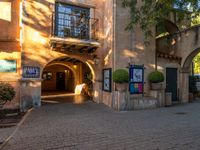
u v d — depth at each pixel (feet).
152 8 22.52
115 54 38.14
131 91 39.42
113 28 38.40
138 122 25.64
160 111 33.96
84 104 39.83
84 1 40.55
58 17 38.45
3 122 25.94
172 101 45.44
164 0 20.35
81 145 17.20
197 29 42.68
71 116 29.17
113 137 19.36
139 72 40.47
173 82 45.68
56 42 34.94
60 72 72.95
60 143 17.70
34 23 36.55
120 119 27.40
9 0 36.83
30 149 16.35
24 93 35.53
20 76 35.91
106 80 40.37
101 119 27.35
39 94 36.55
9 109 34.94
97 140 18.49
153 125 24.09
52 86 71.97
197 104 42.91
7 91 29.14
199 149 16.20
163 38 50.31
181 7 21.16
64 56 39.27
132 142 17.94
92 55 41.65
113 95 36.45
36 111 32.50
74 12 40.09
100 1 42.24
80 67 57.36
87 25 40.86
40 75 36.78
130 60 39.65
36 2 36.78
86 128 22.62
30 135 19.99
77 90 58.54
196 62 76.69
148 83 41.24
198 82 65.10
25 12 35.88
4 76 35.40
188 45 44.62
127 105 34.99
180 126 23.61
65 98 47.85
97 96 41.98
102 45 42.32
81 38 38.63
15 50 36.19
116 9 38.55
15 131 21.45
